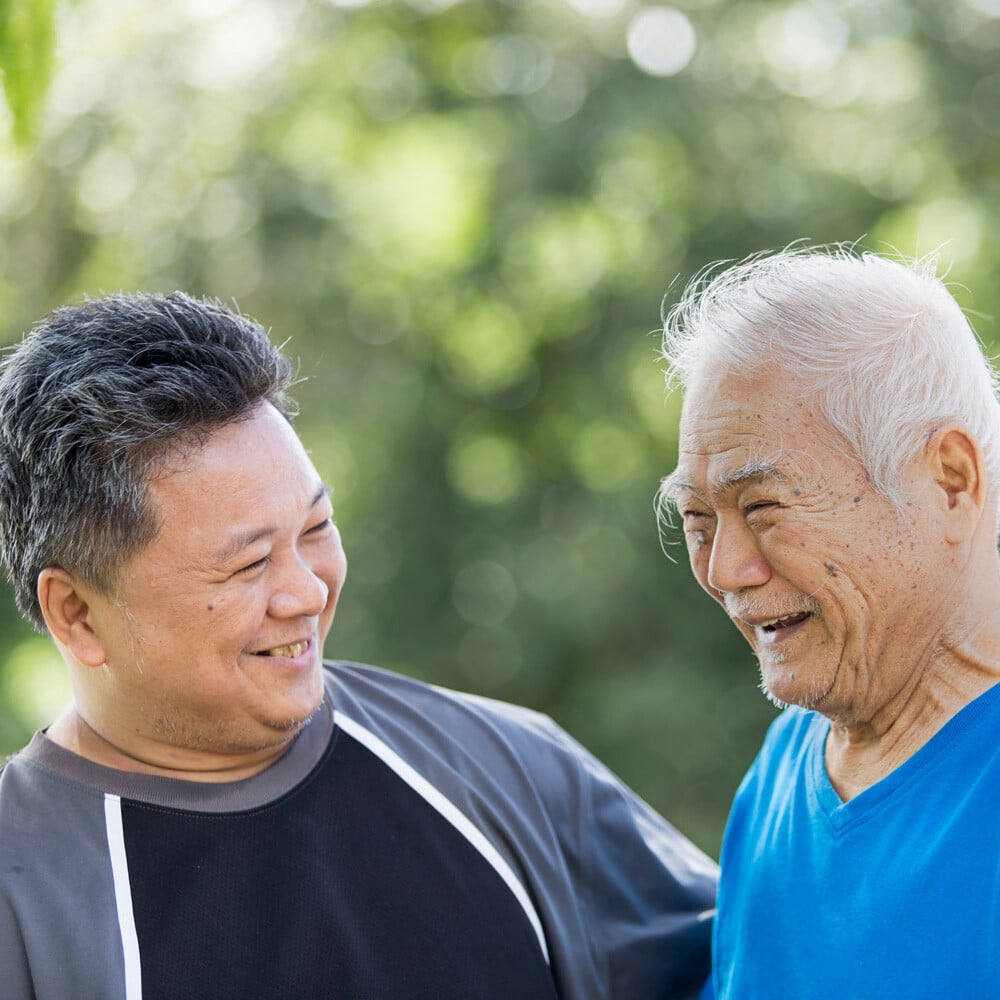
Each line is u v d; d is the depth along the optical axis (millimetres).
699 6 11297
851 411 2580
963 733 2639
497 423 12148
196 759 3016
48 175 10406
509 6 11883
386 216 11445
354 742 3193
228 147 11336
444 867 3072
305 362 11328
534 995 3014
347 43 11891
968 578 2652
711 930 3334
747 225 10977
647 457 11461
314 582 2885
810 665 2715
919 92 10969
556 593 11148
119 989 2742
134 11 10344
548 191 11148
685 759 10352
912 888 2580
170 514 2758
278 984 2826
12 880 2793
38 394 2826
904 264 2900
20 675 11039
